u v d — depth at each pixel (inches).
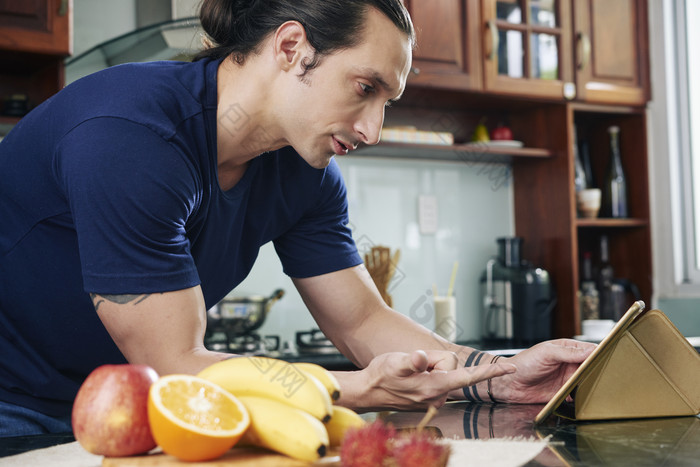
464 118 115.0
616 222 112.6
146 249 31.5
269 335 98.4
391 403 31.2
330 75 34.3
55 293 37.7
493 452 25.6
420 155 108.2
